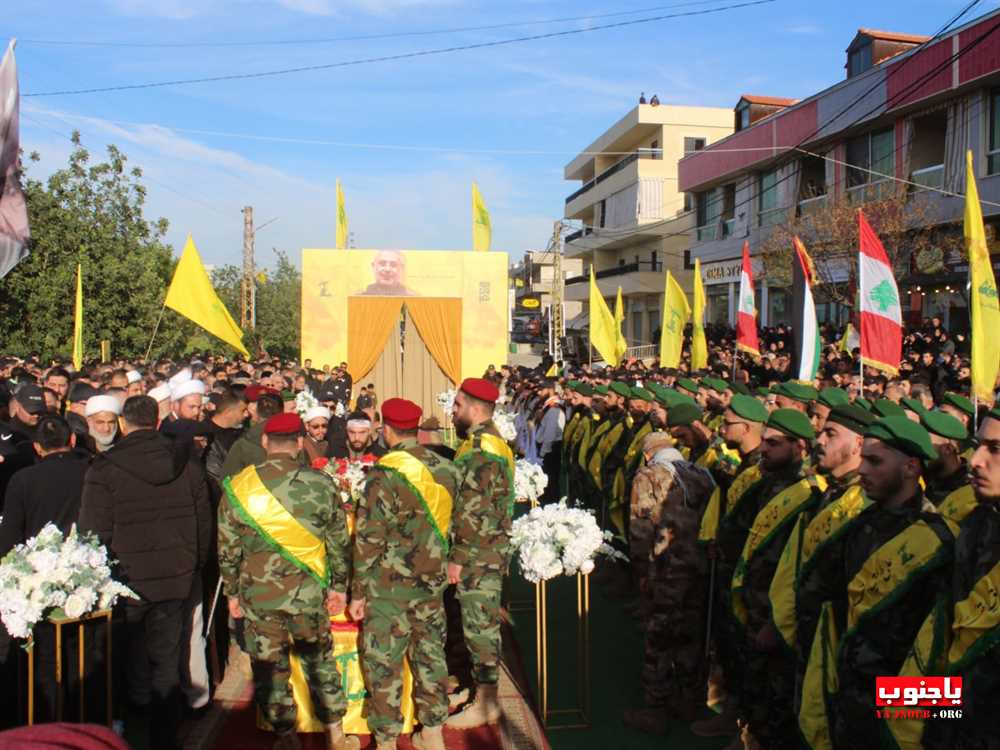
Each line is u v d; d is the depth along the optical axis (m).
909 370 13.37
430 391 23.70
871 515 3.53
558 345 30.59
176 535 4.78
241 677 6.18
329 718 4.93
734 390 7.42
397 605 4.86
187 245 12.00
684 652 5.36
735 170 28.38
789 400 6.74
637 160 39.62
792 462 4.65
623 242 42.53
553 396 12.34
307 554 4.68
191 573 4.84
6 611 3.93
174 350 25.12
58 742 1.26
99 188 21.78
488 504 5.19
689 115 39.50
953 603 3.08
